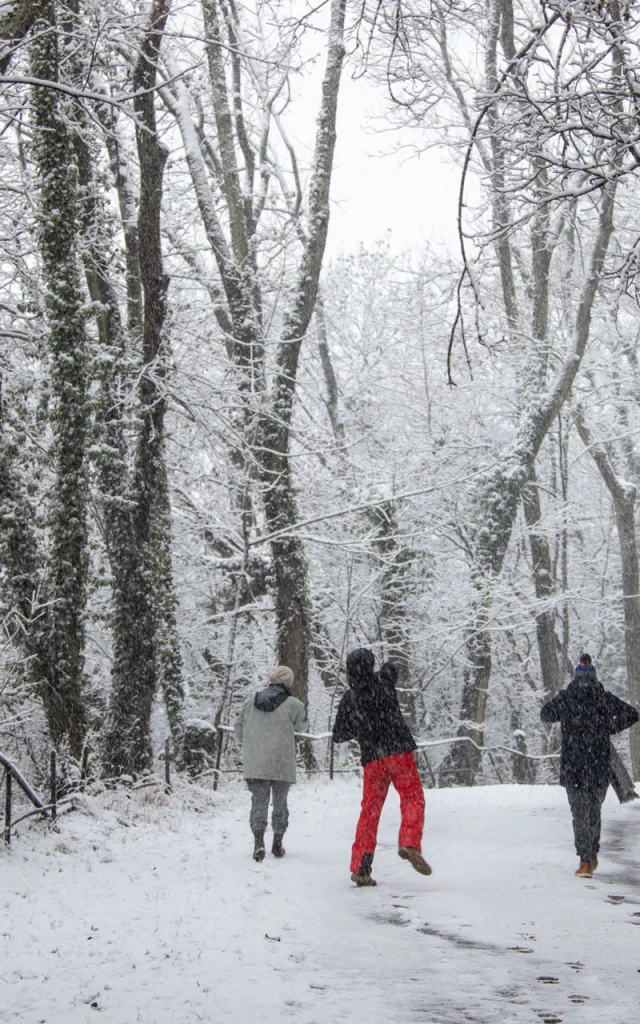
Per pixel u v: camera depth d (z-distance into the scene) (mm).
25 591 13688
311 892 7695
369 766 8180
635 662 30500
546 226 17594
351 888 7848
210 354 20297
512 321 27359
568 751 8531
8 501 13867
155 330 15828
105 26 15258
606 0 7246
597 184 7738
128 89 17906
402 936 6293
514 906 7129
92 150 17516
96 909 6887
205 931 6258
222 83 22953
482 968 5547
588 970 5492
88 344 15219
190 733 16797
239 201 22719
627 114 7543
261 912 6855
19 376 15391
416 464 25141
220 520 22688
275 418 19906
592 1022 4512
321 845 10133
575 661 33500
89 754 13688
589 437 30594
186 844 10117
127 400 15891
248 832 11039
